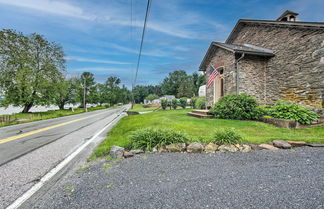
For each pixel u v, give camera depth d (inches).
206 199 67.5
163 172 95.4
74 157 132.6
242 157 116.2
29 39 853.2
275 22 329.7
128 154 124.7
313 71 267.6
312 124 217.9
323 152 122.3
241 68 339.0
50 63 906.1
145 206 64.1
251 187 76.1
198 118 297.4
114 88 2549.2
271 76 341.7
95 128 315.3
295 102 294.4
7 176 97.3
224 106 284.8
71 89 1348.4
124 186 80.5
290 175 87.4
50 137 225.6
